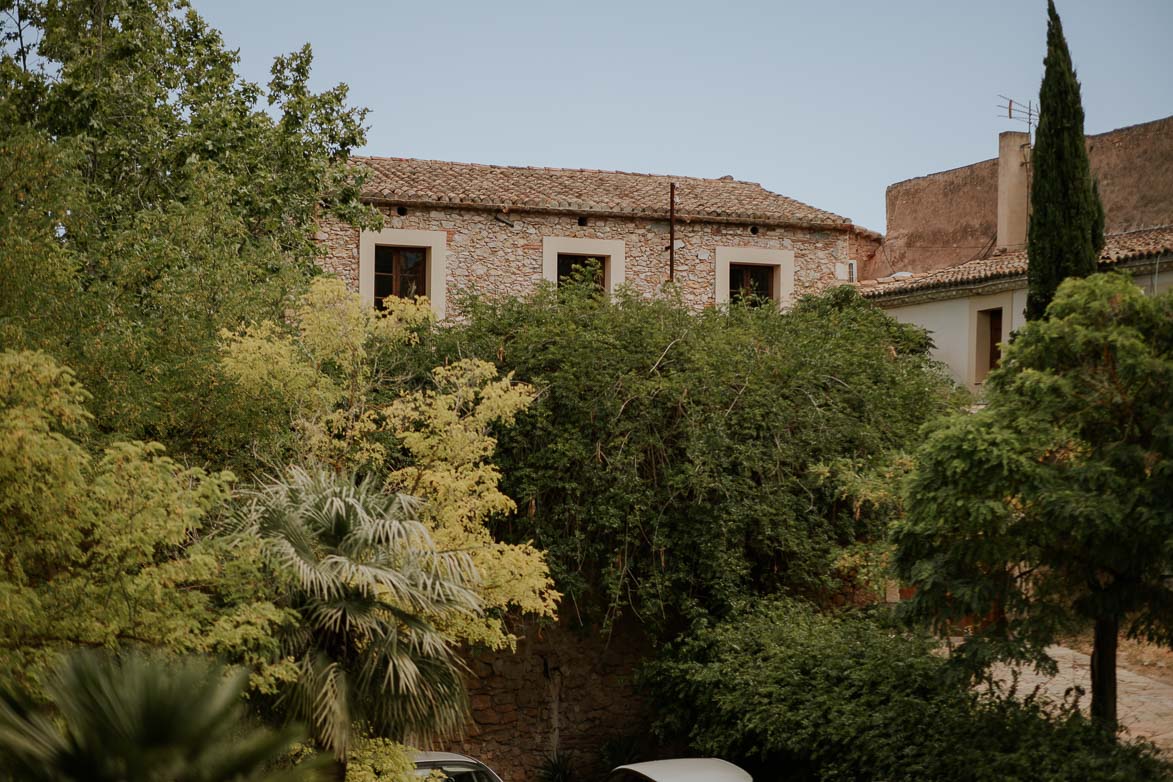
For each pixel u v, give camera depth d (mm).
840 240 20422
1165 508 8328
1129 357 8578
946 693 9984
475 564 9016
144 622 6906
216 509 8531
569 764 13898
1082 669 13266
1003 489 8766
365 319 10453
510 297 14375
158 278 10664
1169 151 20391
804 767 11219
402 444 11406
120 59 13500
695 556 13453
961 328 19359
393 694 7512
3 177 8734
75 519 6727
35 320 8617
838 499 14062
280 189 14383
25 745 3697
